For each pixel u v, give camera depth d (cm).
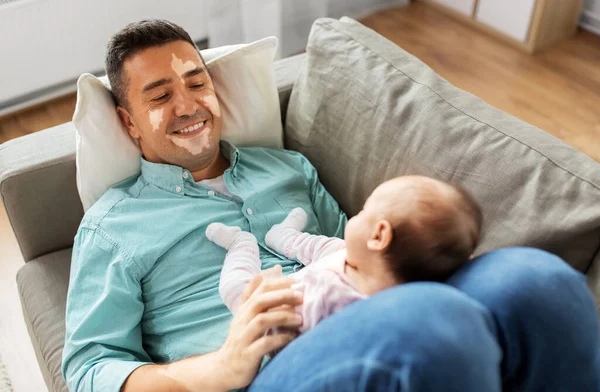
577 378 70
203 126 126
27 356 164
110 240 119
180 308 117
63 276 134
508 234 104
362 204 135
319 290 89
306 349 68
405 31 301
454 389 57
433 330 59
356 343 62
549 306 68
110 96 128
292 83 155
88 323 109
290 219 128
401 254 80
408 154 122
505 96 258
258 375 83
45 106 243
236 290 106
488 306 69
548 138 110
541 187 103
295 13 260
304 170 142
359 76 135
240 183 133
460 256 81
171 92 122
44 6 217
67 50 232
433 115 121
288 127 152
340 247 115
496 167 109
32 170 129
